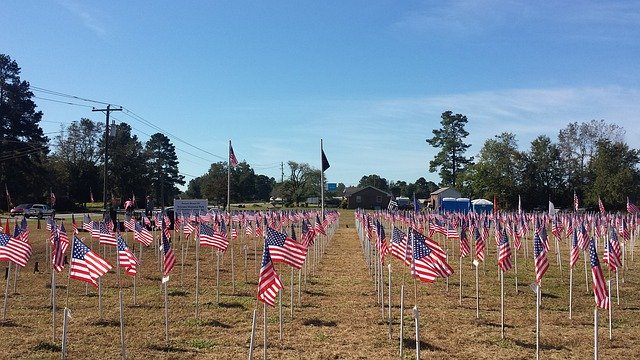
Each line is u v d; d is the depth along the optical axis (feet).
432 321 54.08
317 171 416.26
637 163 269.85
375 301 63.82
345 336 48.52
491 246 128.57
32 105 264.52
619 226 120.88
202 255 108.58
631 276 85.10
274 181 548.72
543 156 301.22
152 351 43.93
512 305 62.59
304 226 81.25
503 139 306.35
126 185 335.26
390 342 46.57
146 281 77.41
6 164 252.42
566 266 95.91
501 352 43.80
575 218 127.34
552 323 53.88
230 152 187.83
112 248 113.60
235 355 42.88
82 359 41.83
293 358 42.14
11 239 55.98
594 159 284.82
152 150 403.95
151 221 128.57
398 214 172.76
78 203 315.37
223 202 376.48
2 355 42.68
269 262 41.45
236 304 61.82
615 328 51.96
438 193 329.72
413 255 47.06
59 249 50.39
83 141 358.02
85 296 66.03
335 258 107.76
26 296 65.87
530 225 152.97
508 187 299.17
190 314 56.90
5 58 260.01
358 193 406.62
